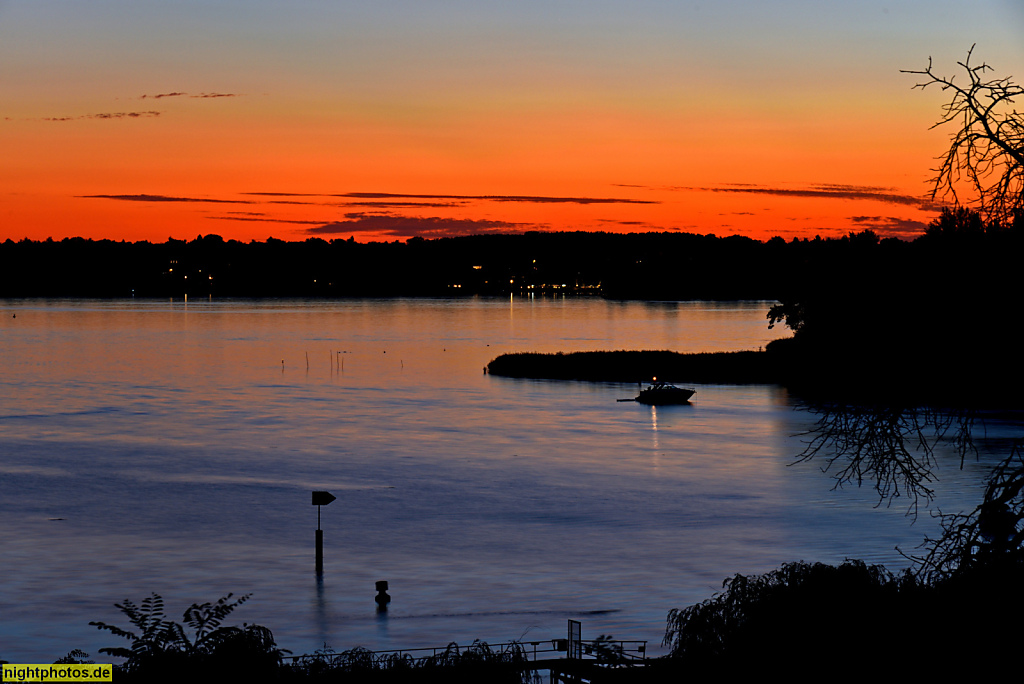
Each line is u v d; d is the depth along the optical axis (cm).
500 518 6625
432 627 4256
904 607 2178
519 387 15688
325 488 7700
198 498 7288
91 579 5069
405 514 6750
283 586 4975
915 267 2073
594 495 7406
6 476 8138
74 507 6956
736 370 16562
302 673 2619
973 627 1934
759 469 8438
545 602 4666
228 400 13950
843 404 2152
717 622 2481
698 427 11219
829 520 6369
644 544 5841
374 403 13650
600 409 12950
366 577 5141
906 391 2064
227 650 2233
